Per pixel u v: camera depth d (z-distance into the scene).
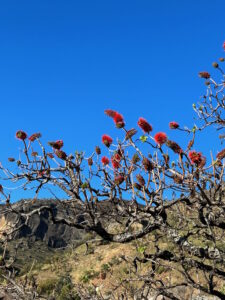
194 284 4.66
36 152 5.05
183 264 4.77
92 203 4.70
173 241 4.83
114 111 4.60
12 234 4.63
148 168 4.30
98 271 25.48
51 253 48.03
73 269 28.23
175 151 4.27
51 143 4.89
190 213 5.46
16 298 4.52
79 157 4.79
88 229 4.86
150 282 4.60
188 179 4.23
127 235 4.85
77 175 4.75
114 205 4.73
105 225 5.19
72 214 5.01
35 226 57.75
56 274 27.83
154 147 4.32
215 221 5.00
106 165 4.68
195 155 4.24
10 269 4.62
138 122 4.38
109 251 30.06
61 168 4.82
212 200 4.54
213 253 4.83
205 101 7.06
